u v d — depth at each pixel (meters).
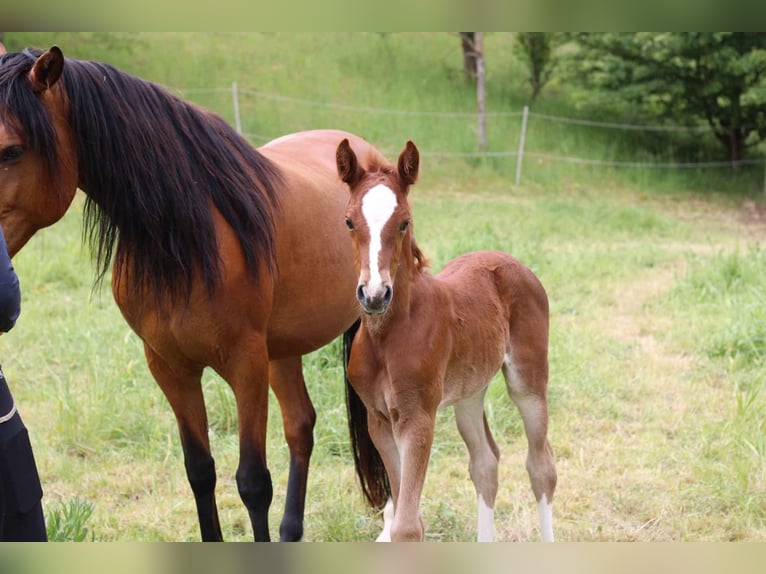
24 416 5.24
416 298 3.24
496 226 10.62
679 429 5.06
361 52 16.70
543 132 15.16
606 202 12.75
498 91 16.38
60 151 3.02
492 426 5.09
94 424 5.00
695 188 13.91
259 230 3.37
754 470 4.41
